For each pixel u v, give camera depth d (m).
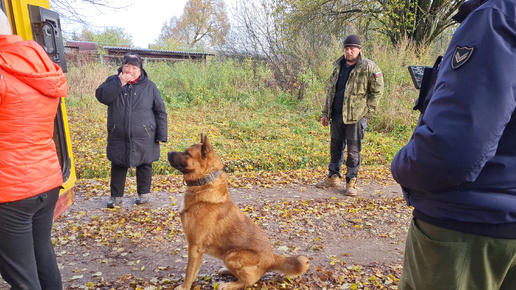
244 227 2.85
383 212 4.95
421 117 1.64
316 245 3.88
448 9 15.39
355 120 5.27
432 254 1.39
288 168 7.87
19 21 3.62
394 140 9.89
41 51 2.05
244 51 17.48
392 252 3.76
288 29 16.27
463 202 1.29
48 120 2.09
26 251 2.05
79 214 4.61
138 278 3.15
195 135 9.78
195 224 2.79
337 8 16.67
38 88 1.95
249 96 13.99
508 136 1.25
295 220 4.61
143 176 4.94
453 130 1.17
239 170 7.57
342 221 4.60
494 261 1.32
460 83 1.21
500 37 1.19
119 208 4.87
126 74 4.35
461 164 1.15
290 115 12.33
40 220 2.19
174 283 3.05
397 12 15.67
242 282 2.77
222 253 2.85
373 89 5.17
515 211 1.25
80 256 3.56
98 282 3.08
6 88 1.81
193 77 15.32
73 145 8.27
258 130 10.43
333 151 5.88
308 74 13.68
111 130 4.50
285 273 2.77
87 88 13.07
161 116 4.77
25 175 1.95
